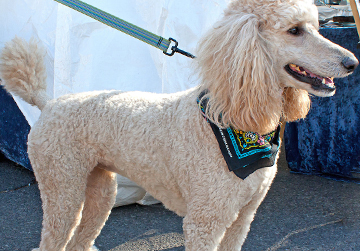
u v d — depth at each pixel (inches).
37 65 89.9
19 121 150.4
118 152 78.6
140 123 76.1
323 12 181.3
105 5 116.8
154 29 118.4
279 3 66.1
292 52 66.4
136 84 119.6
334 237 107.6
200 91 72.1
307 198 134.0
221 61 67.5
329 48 64.7
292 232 111.3
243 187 69.1
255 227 114.9
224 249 80.8
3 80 89.1
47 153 80.2
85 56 115.8
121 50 118.2
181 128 72.6
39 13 121.9
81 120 79.9
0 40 134.7
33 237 109.3
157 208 128.0
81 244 94.9
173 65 116.0
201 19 114.5
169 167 74.7
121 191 120.0
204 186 69.6
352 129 140.3
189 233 71.5
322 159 150.3
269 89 66.8
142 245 105.3
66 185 80.5
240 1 71.2
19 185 145.9
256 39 66.6
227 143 67.7
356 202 129.0
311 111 146.4
